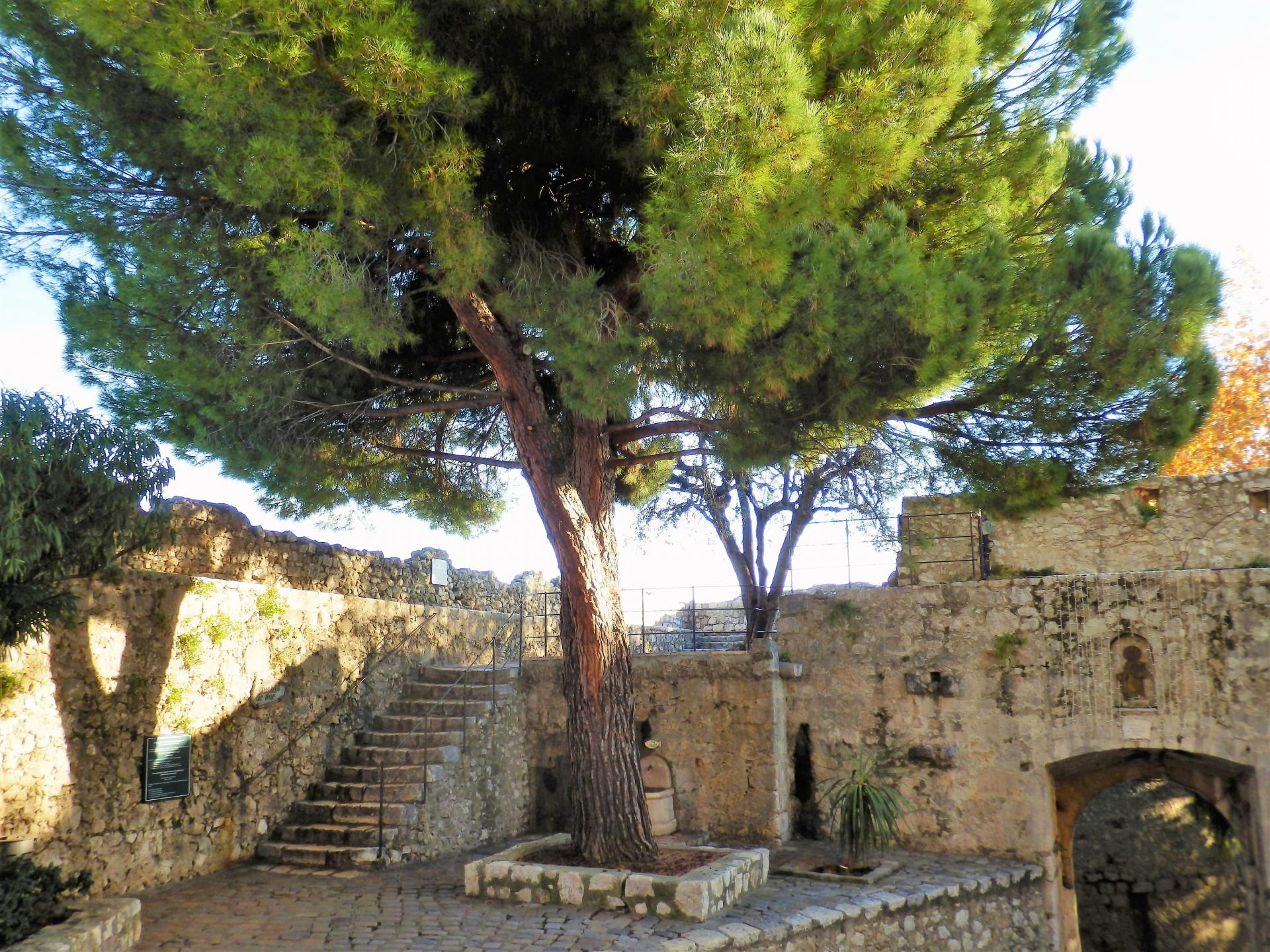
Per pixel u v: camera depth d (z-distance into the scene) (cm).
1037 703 1191
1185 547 1255
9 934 627
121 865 925
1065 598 1193
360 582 1398
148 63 675
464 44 805
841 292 749
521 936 791
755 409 834
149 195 827
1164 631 1141
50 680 880
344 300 745
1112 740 1150
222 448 948
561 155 889
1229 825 1477
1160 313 774
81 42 780
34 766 857
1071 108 938
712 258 704
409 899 914
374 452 1098
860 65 782
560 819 1360
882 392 809
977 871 1115
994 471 909
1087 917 1566
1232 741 1096
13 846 771
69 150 799
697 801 1305
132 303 782
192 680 1020
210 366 823
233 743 1062
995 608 1226
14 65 789
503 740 1313
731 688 1308
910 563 1128
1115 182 956
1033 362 832
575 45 812
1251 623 1103
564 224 940
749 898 934
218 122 710
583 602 949
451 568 1638
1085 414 849
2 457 668
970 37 755
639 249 750
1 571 652
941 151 913
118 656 945
